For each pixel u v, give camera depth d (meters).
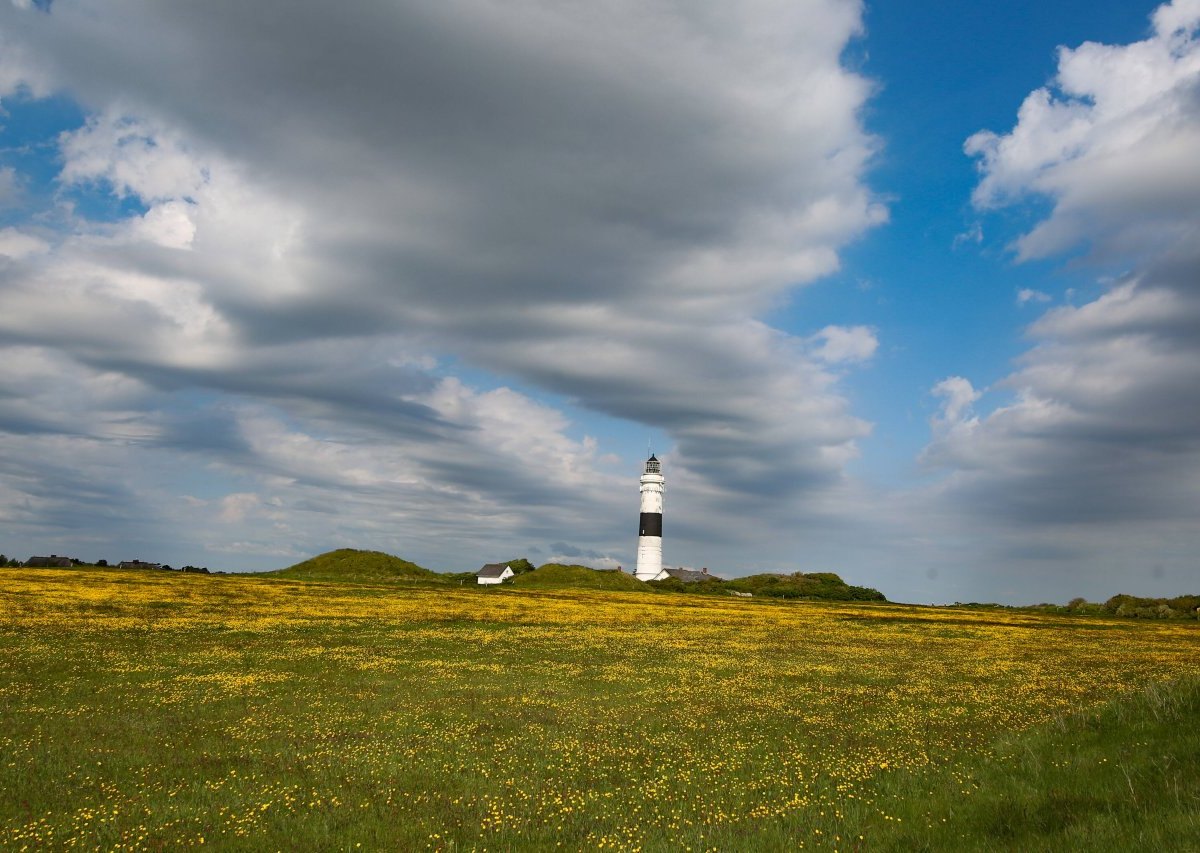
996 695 29.95
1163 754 14.84
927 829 13.01
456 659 39.22
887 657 44.62
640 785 17.17
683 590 143.38
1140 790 13.25
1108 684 33.06
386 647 43.41
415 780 17.34
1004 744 18.98
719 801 15.80
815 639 56.09
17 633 43.09
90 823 13.69
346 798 15.61
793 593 152.12
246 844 12.75
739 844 12.67
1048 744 17.91
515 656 41.25
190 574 107.19
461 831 13.62
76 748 19.48
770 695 30.05
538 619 65.25
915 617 87.25
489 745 21.08
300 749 20.11
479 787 16.81
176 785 16.42
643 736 22.45
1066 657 45.78
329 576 124.00
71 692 27.62
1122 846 10.72
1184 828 10.94
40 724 22.30
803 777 17.78
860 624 73.31
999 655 46.66
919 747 20.69
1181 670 38.53
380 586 97.81
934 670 38.50
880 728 23.47
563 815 14.83
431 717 24.78
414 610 67.69
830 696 29.95
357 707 26.33
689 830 13.62
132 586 76.25
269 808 14.84
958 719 24.92
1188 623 93.25
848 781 17.11
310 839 13.02
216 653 38.62
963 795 14.86
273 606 65.94
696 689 31.45
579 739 21.94
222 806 14.88
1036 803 13.48
